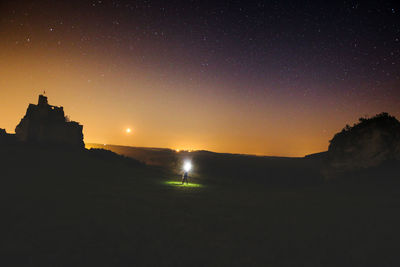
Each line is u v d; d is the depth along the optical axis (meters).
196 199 15.95
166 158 72.25
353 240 7.50
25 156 33.62
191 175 49.94
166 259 5.82
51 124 42.94
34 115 42.03
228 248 6.73
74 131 45.81
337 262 5.82
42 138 41.59
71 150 42.91
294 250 6.64
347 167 30.11
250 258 6.03
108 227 8.42
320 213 11.64
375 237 7.77
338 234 8.14
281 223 9.64
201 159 75.81
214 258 5.98
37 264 5.27
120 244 6.78
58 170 29.92
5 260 5.43
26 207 10.96
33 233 7.45
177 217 10.38
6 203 11.69
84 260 5.58
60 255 5.83
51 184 20.11
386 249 6.70
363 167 28.66
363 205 13.97
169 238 7.49
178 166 62.06
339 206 13.80
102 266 5.28
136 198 15.20
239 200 16.27
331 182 29.42
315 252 6.50
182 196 17.22
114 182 25.02
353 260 5.94
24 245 6.43
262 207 13.44
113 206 12.16
